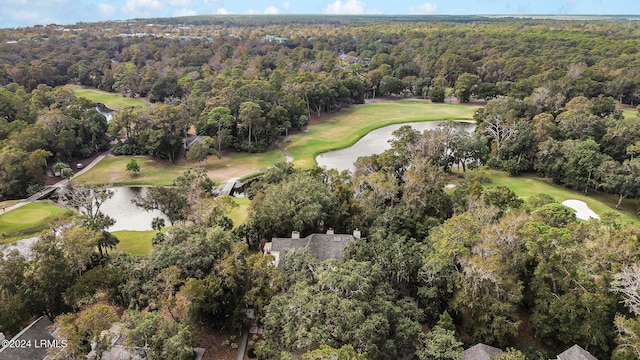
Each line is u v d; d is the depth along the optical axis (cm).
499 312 4156
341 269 4106
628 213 7931
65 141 9938
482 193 6419
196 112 12056
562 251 4181
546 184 9244
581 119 9706
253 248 6219
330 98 14738
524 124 9906
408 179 6638
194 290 3962
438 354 3600
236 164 10544
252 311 4556
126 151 10931
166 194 6438
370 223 6275
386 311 3856
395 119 14562
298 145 11906
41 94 13300
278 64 19350
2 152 8288
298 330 3541
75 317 3778
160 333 3512
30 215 7331
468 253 4369
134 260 4722
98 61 19600
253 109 11069
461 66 18475
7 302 4044
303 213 5909
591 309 3903
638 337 3462
